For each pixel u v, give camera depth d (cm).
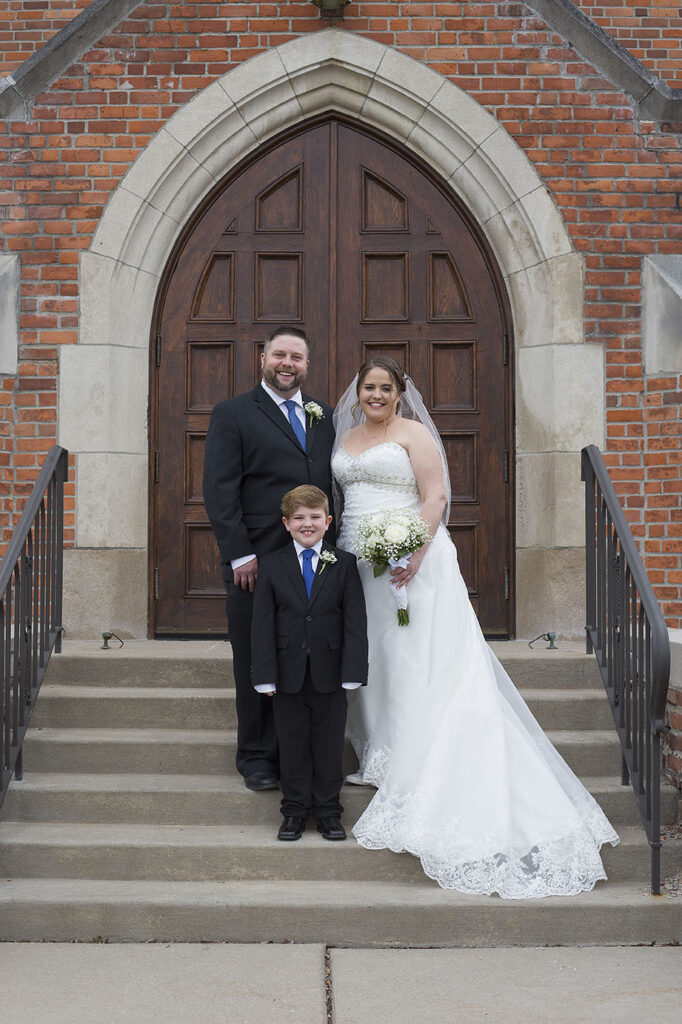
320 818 383
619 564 422
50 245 562
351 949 347
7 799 401
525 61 571
